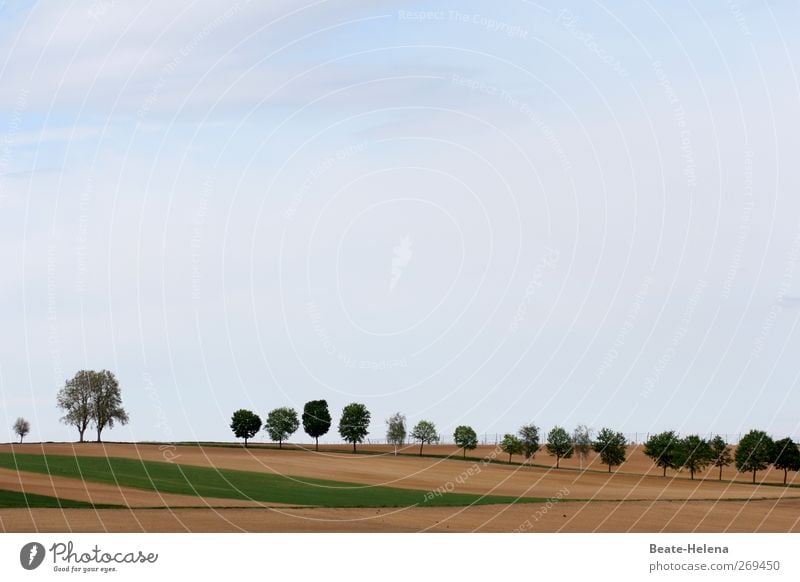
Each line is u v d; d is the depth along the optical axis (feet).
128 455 255.09
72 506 150.82
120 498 165.48
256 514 150.92
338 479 236.02
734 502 196.75
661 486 238.68
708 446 286.46
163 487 188.75
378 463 280.72
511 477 253.65
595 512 170.09
